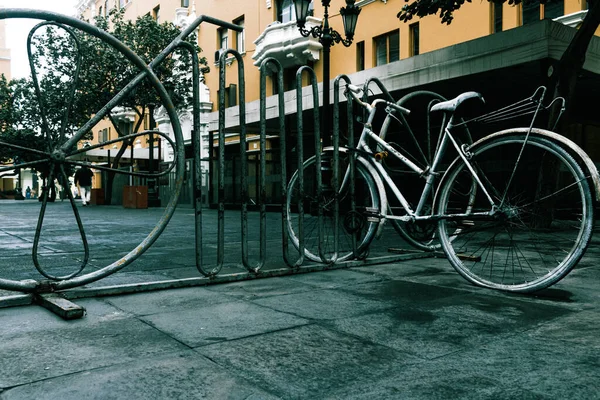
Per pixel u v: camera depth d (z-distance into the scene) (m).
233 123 15.45
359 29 18.77
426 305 2.78
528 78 9.15
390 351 2.02
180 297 2.96
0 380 1.69
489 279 3.61
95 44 21.52
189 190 20.00
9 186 53.31
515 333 2.25
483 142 3.36
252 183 16.31
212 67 25.84
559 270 2.94
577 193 3.01
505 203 3.29
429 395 1.60
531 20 13.76
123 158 27.73
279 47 20.05
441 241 3.52
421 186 3.98
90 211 16.81
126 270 3.97
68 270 4.05
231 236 7.07
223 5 25.36
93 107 22.14
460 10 15.40
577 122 11.58
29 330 2.26
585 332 2.26
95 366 1.82
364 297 2.98
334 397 1.59
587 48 8.03
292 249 5.40
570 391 1.62
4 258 4.77
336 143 4.16
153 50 22.12
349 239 5.73
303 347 2.06
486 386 1.67
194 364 1.85
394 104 4.32
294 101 12.66
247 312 2.61
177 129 3.28
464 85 9.80
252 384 1.68
